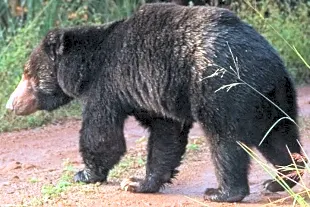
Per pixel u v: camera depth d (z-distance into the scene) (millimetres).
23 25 25562
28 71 13609
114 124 12547
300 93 23453
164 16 11977
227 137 11367
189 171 14305
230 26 11539
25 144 18141
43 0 25344
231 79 11234
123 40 12297
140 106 12320
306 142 15875
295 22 26453
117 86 12383
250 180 13359
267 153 11969
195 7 11945
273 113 11484
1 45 23922
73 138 18656
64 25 24812
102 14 25938
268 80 11344
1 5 25719
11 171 15141
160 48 11773
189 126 12781
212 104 11320
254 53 11344
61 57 13078
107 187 13102
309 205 10664
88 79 12820
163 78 11734
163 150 12719
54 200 12461
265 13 26875
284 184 11047
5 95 20797
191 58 11461
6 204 12430
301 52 25438
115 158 12844
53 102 13641
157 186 12758
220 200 11672
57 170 15039
